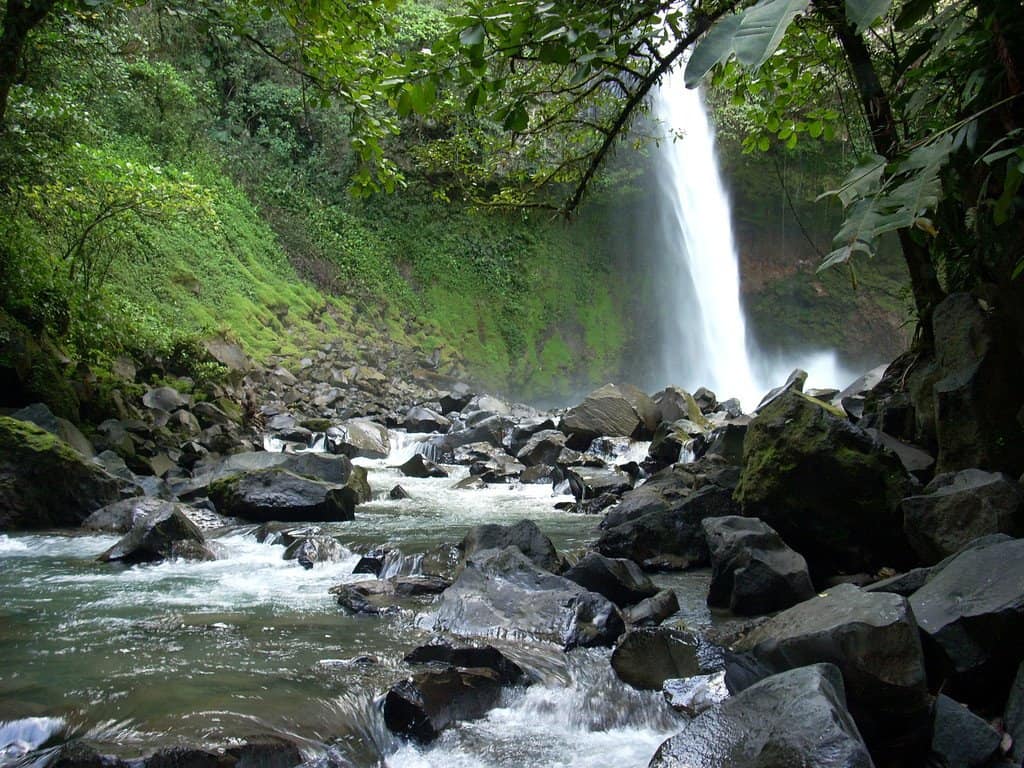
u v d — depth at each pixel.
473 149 10.40
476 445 16.11
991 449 6.40
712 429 13.67
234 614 6.18
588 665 5.29
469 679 4.73
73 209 14.54
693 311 32.94
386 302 28.80
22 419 10.49
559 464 14.00
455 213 31.66
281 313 24.56
